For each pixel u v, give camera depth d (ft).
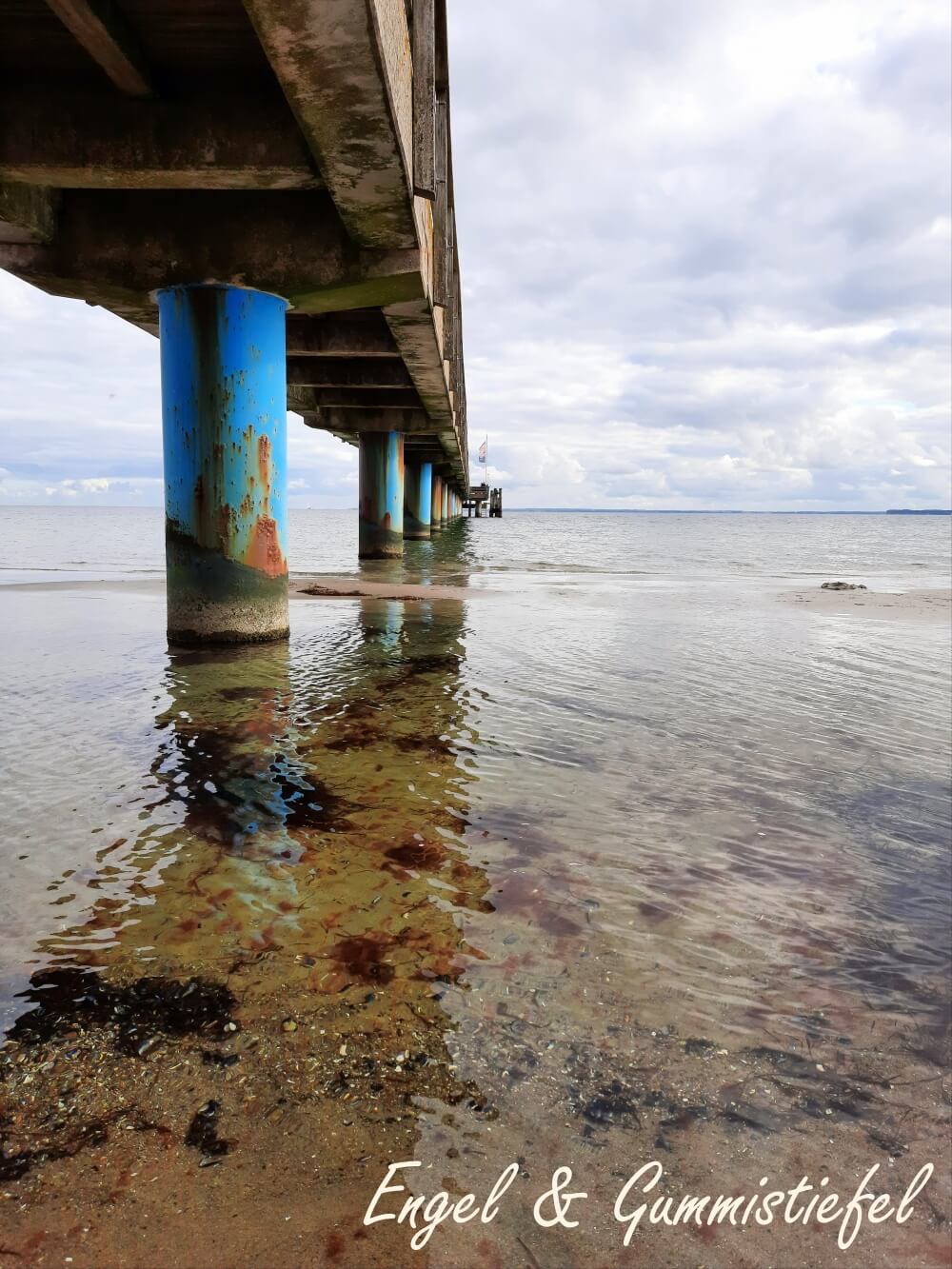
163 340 28.94
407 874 10.67
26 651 27.09
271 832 12.01
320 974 8.29
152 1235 5.24
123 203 27.68
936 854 11.63
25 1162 5.83
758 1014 7.77
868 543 176.76
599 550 114.93
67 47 20.61
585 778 14.73
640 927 9.37
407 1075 6.81
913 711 20.25
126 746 16.28
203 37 20.15
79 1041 7.18
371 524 83.92
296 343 49.11
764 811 13.23
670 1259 5.21
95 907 9.66
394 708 19.72
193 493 28.43
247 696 20.88
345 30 15.28
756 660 27.17
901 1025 7.64
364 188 22.75
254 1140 6.08
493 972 8.38
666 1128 6.29
